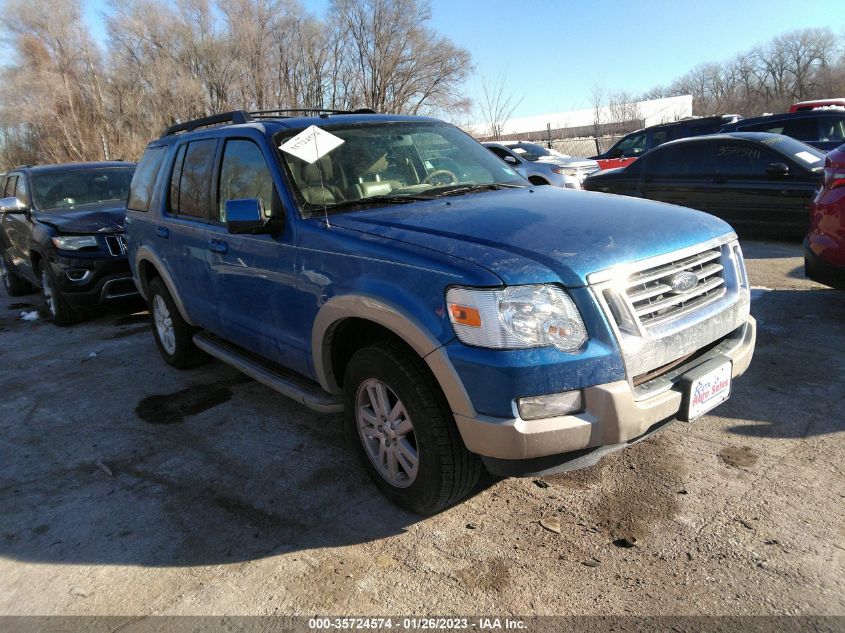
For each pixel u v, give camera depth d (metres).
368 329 3.13
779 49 62.72
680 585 2.45
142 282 5.46
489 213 3.02
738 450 3.36
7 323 7.68
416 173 3.84
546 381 2.38
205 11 33.47
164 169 4.91
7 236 8.62
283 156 3.56
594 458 2.54
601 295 2.45
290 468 3.56
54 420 4.48
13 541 3.04
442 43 32.28
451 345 2.49
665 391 2.61
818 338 4.85
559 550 2.70
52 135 33.19
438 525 2.94
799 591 2.36
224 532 3.00
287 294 3.39
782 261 7.51
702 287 2.85
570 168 13.61
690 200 9.27
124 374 5.34
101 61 34.34
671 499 2.99
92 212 7.10
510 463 2.50
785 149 8.39
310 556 2.78
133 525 3.11
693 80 68.81
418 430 2.74
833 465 3.14
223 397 4.68
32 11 32.50
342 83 32.94
